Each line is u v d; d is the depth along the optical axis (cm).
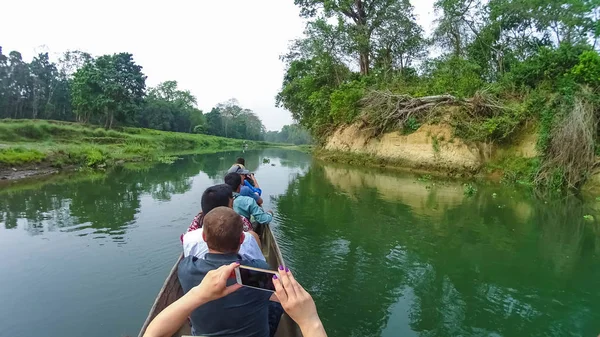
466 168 1556
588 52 1278
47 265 585
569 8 1770
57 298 481
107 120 4319
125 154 2534
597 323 434
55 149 1942
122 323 427
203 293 161
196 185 1397
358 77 2478
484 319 440
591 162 1184
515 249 676
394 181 1457
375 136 2048
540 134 1327
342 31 2436
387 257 627
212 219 222
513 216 895
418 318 441
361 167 1969
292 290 152
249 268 161
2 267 577
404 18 2419
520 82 1611
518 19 1964
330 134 2680
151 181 1499
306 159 2922
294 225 812
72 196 1144
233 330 209
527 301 485
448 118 1655
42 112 4859
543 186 1267
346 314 448
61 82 5119
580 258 633
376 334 408
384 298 488
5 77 4434
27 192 1199
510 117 1506
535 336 408
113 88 4147
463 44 2223
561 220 860
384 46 2523
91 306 462
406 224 826
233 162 2556
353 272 564
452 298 490
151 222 838
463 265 597
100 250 653
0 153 1628
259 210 491
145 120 6056
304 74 2786
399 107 1883
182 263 238
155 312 300
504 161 1503
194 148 4828
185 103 7662
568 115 1220
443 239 723
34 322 426
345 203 1039
